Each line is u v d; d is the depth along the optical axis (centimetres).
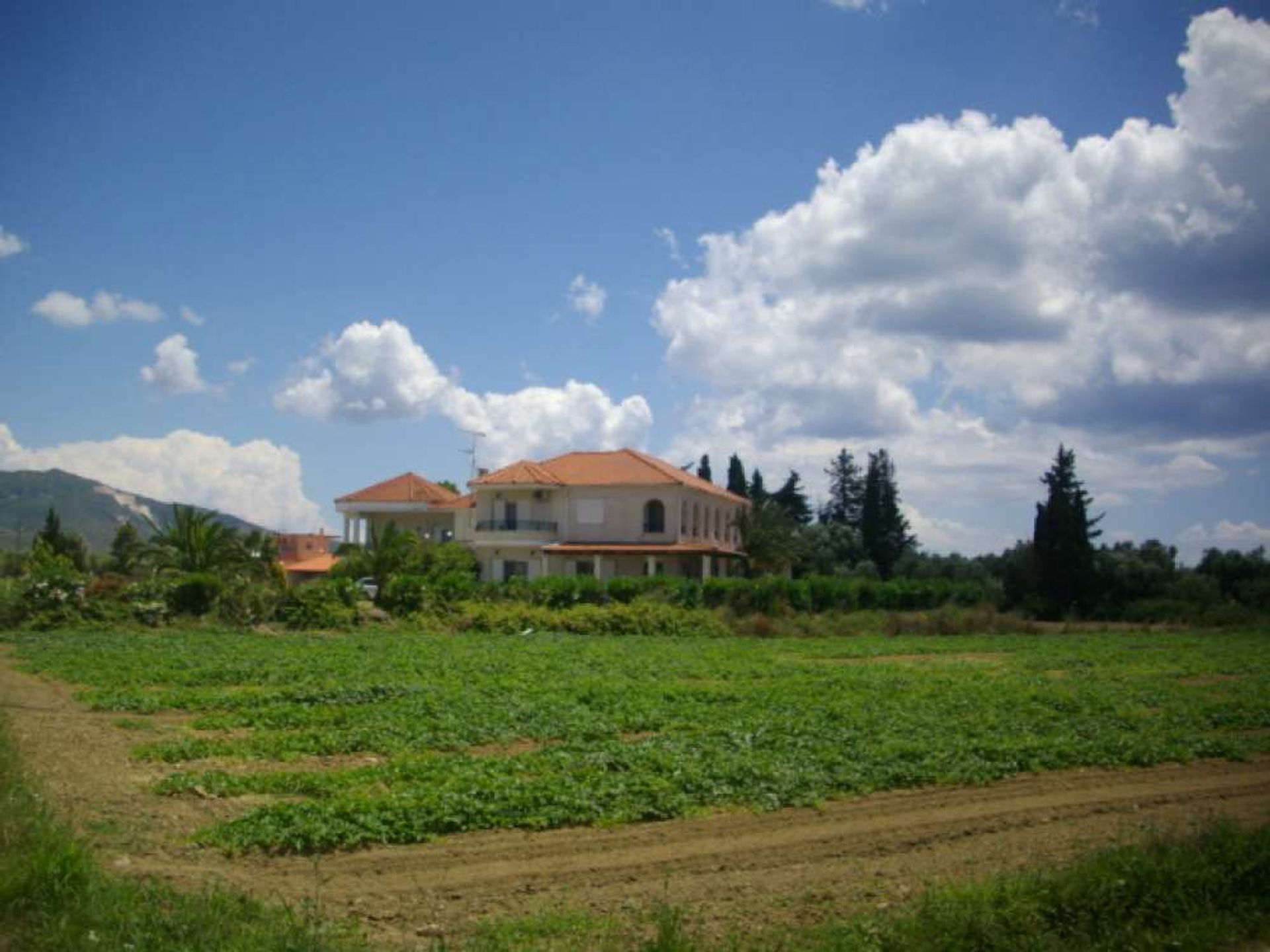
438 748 1744
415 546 6294
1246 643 4956
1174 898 984
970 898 934
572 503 7488
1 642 3669
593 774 1470
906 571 10119
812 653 4078
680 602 5569
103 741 1733
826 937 868
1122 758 1755
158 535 5334
